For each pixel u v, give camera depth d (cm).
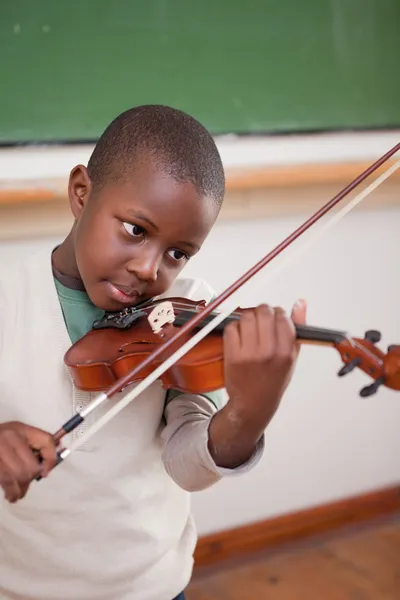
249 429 107
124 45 230
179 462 119
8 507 131
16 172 221
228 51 246
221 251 249
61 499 129
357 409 285
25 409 128
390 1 269
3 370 128
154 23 234
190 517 147
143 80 235
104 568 131
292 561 264
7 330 129
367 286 277
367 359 97
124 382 107
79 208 127
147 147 118
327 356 275
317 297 268
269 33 251
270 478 271
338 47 263
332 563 264
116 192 118
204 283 155
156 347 125
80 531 130
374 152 272
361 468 289
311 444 277
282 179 247
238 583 252
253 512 269
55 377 129
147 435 132
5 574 133
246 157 252
